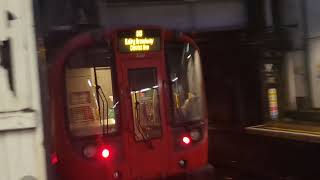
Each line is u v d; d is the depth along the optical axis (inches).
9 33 93.3
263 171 389.7
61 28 412.8
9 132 92.8
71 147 280.7
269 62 423.5
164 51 305.9
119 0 436.1
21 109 93.7
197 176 308.3
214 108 486.3
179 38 310.7
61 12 414.3
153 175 297.1
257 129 388.8
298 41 392.8
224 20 460.1
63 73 282.4
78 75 286.4
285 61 408.8
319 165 321.4
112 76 293.0
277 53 416.5
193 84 316.2
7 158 92.7
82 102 286.0
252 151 404.8
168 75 305.9
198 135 313.3
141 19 446.0
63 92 282.0
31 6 94.7
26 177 93.7
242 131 421.7
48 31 404.5
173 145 304.2
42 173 94.7
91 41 288.5
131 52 296.4
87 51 287.9
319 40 372.5
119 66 293.0
